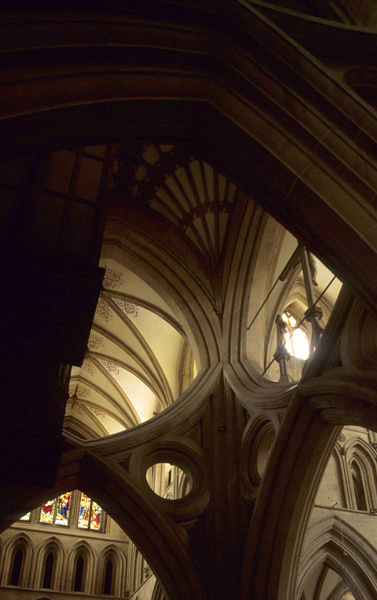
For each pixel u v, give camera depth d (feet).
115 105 23.40
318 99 25.49
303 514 40.60
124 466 44.37
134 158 54.34
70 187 23.35
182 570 40.24
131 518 41.91
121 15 22.31
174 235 56.44
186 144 28.32
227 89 25.75
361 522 49.16
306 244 27.99
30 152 22.09
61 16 20.51
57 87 20.94
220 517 43.11
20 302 20.30
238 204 54.19
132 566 80.38
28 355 21.65
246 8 25.04
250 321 52.90
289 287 60.44
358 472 53.42
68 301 20.40
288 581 40.16
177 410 48.83
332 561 47.88
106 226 54.75
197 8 24.47
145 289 62.28
